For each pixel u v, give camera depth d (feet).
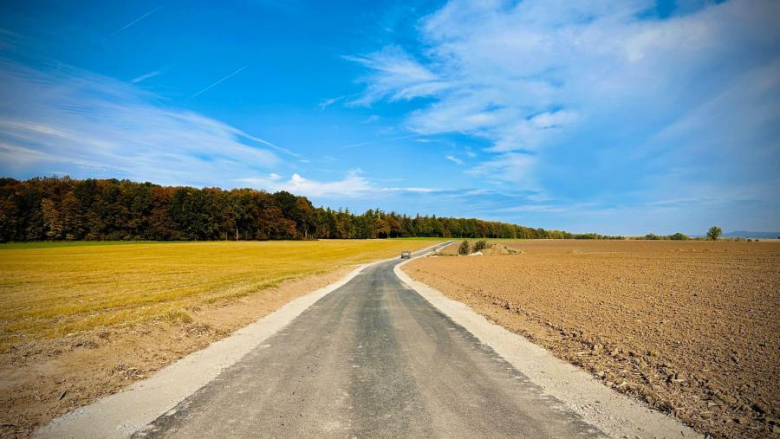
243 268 121.19
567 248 253.65
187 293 55.72
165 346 25.79
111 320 31.99
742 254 135.13
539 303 46.50
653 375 20.07
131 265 128.36
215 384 18.62
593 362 22.57
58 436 13.26
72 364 20.66
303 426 13.94
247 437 13.05
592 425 14.32
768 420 14.80
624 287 58.54
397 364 22.18
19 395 16.52
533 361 22.93
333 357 23.75
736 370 20.45
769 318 33.32
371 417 14.76
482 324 35.17
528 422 14.47
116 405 15.96
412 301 52.44
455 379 19.47
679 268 86.28
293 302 51.47
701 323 32.27
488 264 133.18
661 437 13.48
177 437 13.10
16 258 149.89
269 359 23.26
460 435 13.30
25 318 37.78
